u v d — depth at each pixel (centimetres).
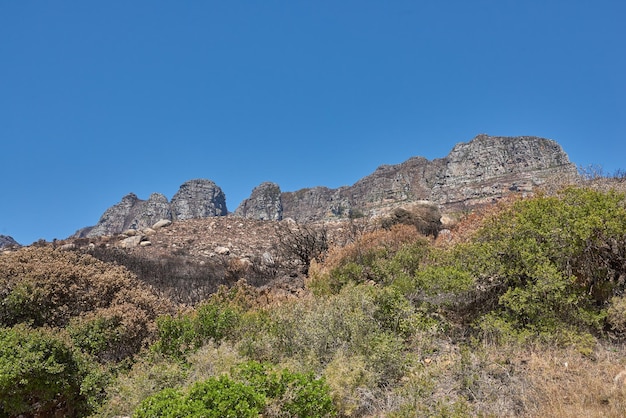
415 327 527
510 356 440
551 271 477
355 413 389
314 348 512
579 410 330
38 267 713
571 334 448
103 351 625
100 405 518
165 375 504
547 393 362
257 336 591
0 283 659
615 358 414
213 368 499
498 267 539
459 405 354
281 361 512
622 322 453
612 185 775
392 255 875
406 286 625
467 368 423
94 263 848
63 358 536
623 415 316
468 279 534
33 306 644
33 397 528
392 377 444
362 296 583
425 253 802
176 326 638
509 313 523
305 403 355
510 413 352
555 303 482
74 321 641
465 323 561
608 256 518
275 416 349
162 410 336
